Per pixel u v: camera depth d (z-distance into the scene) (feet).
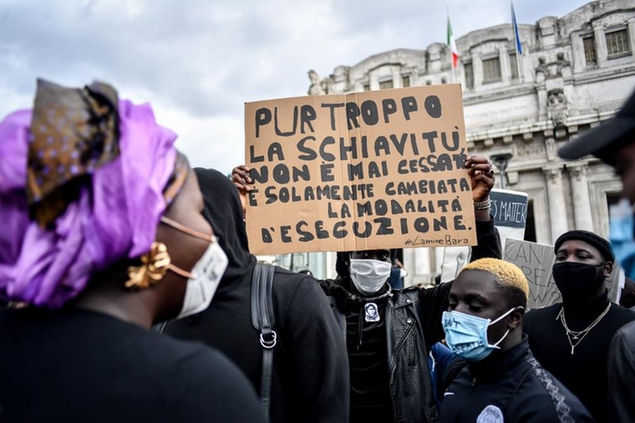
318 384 5.10
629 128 3.13
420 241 8.68
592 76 66.85
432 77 78.43
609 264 9.15
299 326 5.26
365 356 8.66
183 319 5.32
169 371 2.29
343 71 84.94
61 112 2.40
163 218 2.88
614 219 3.46
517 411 5.70
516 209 17.60
